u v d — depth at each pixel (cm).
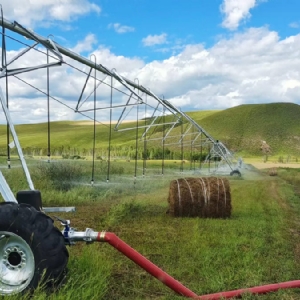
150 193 1619
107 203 1320
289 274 583
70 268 509
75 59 1203
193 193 1113
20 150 571
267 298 489
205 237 808
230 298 484
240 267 610
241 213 1189
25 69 992
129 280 547
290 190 1986
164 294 501
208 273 571
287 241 798
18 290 419
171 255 666
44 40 1091
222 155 2873
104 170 1997
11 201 482
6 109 588
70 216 1052
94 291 461
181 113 1997
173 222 1008
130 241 764
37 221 427
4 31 948
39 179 1488
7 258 435
